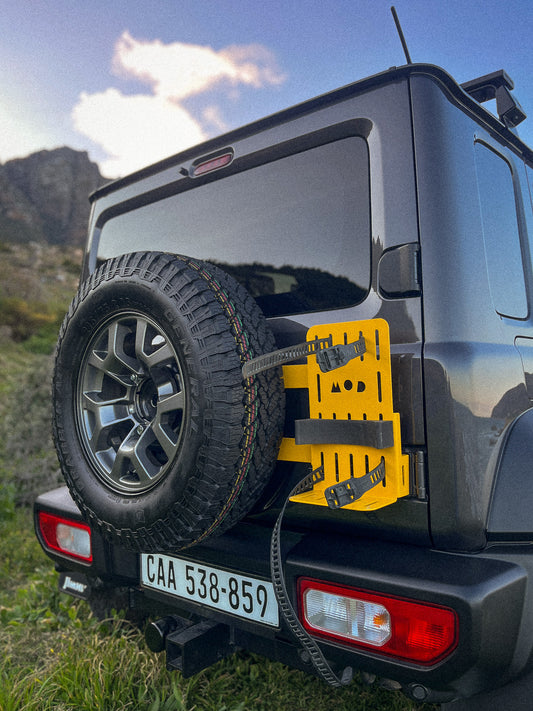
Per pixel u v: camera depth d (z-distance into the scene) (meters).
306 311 1.77
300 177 1.81
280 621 1.59
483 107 1.74
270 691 2.12
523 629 1.37
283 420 1.65
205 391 1.50
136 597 2.20
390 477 1.39
